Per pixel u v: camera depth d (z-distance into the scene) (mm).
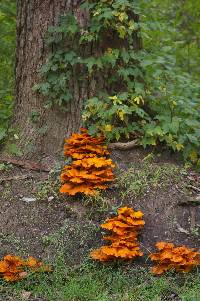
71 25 7500
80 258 6598
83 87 7777
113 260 6414
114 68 7805
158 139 7906
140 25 7488
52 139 7871
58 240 6758
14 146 7895
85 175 6914
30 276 6109
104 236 6770
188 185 7398
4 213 7117
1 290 5949
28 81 7977
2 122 8750
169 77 8453
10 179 7527
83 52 7699
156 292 5906
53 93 7750
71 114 7824
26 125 7996
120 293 5992
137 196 7188
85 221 6945
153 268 6238
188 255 6152
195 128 7910
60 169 7527
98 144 7574
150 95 7980
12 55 10109
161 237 6828
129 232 6461
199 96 8906
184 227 6969
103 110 7543
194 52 11688
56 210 7109
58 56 7645
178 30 12414
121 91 7887
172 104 7930
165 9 12500
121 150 7723
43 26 7809
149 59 7738
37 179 7527
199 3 11875
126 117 7699
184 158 7730
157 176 7406
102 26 7582
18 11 8039
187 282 6066
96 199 7020
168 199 7199
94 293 5938
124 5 7312
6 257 6152
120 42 7770
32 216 7066
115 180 7332
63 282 6203
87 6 7469
